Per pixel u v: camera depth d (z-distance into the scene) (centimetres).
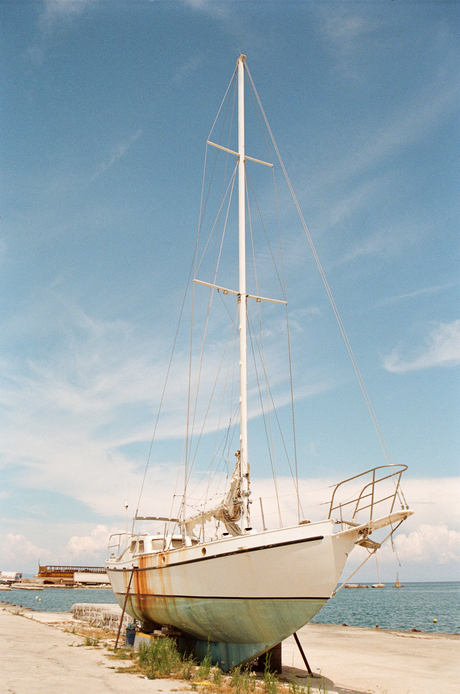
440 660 1539
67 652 1270
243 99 1773
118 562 1797
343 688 1080
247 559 1078
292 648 1820
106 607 2336
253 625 1105
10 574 9262
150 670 1014
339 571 1009
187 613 1267
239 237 1620
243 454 1353
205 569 1188
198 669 1071
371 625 3450
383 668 1374
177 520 1688
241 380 1452
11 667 977
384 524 1030
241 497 1289
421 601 6919
